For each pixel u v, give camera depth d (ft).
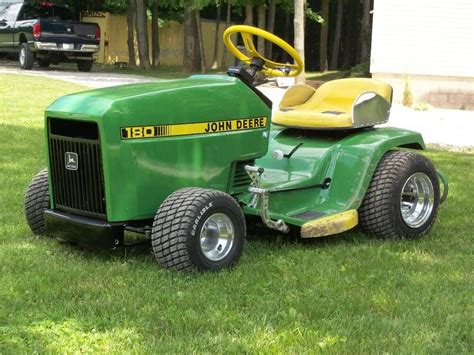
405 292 13.25
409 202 17.71
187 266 13.41
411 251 16.25
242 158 15.21
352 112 17.25
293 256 15.42
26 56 73.51
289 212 16.31
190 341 10.69
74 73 73.10
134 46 99.35
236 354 10.32
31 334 10.80
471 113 52.06
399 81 56.39
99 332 10.98
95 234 13.74
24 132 31.76
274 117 18.28
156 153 13.82
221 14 108.99
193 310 11.78
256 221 16.67
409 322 11.71
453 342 10.98
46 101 43.98
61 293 12.55
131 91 14.05
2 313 11.56
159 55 98.99
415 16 55.16
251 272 14.02
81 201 14.17
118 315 11.62
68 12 76.89
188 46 84.58
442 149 33.58
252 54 15.76
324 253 15.75
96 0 100.22
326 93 19.07
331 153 17.17
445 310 12.32
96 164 13.67
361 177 16.76
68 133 14.17
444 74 55.42
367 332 11.23
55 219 14.46
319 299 12.66
